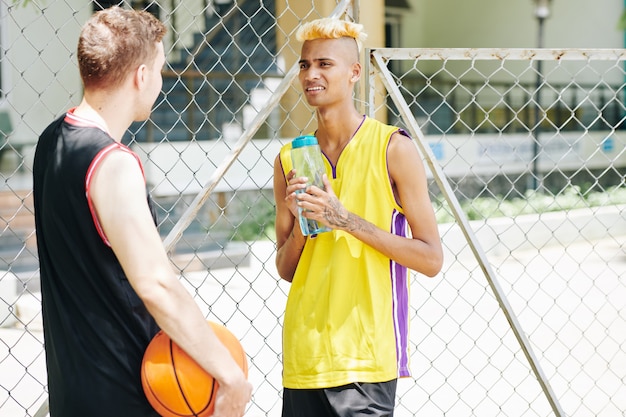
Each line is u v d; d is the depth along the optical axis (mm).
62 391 1979
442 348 5770
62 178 1929
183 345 1903
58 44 10789
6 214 9406
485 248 9953
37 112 10992
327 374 2420
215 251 9250
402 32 17719
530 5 18562
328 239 2514
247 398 1987
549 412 4434
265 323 6629
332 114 2508
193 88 11977
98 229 1921
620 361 5414
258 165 11695
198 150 11297
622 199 12805
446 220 10797
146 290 1872
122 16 2021
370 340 2428
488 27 18500
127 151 1940
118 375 1961
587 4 19000
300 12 11836
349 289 2463
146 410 1989
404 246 2428
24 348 5770
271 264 9133
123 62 1990
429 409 4465
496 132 15812
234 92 12156
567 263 9367
